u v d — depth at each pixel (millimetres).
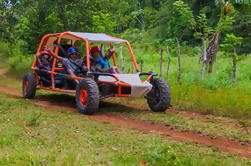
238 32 23297
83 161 3201
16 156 3266
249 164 3436
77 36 7168
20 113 5770
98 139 4207
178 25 31531
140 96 6445
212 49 12117
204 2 32875
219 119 6172
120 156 3488
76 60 7375
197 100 7496
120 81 6355
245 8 11836
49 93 9664
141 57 19328
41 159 3205
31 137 4109
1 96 8266
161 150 3594
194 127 5371
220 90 8055
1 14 13133
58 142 3945
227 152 3982
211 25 29031
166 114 6555
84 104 6449
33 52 13961
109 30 14984
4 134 4082
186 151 3846
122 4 17297
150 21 38406
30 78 8203
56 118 5539
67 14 13273
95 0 13719
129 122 5777
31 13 13023
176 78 11016
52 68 7727
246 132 5066
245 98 7203
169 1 33031
